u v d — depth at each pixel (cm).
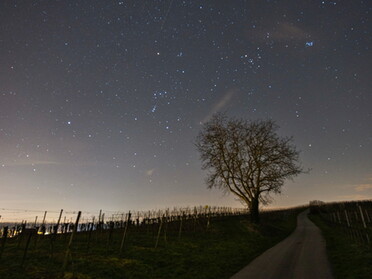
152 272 1354
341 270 1279
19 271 1223
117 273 1288
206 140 3881
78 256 1593
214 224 3569
